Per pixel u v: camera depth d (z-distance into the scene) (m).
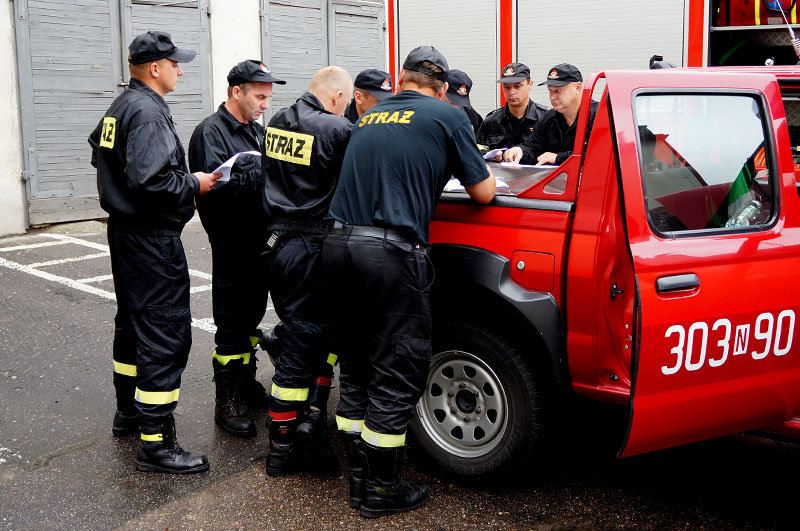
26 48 7.71
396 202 2.87
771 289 2.81
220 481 3.29
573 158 2.88
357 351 3.07
